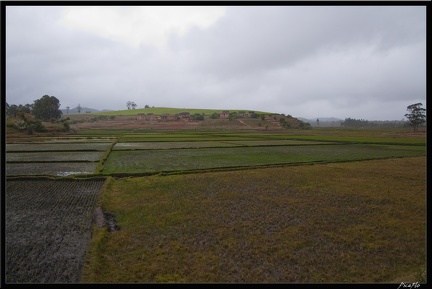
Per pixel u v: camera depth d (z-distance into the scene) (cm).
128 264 1022
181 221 1412
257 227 1352
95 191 1983
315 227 1357
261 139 6569
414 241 1220
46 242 1191
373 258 1082
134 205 1658
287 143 5525
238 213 1534
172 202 1714
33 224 1382
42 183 2195
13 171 2597
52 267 1002
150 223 1386
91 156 3588
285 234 1274
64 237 1242
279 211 1570
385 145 5403
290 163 3147
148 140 5938
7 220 1429
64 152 3950
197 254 1095
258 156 3744
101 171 2631
